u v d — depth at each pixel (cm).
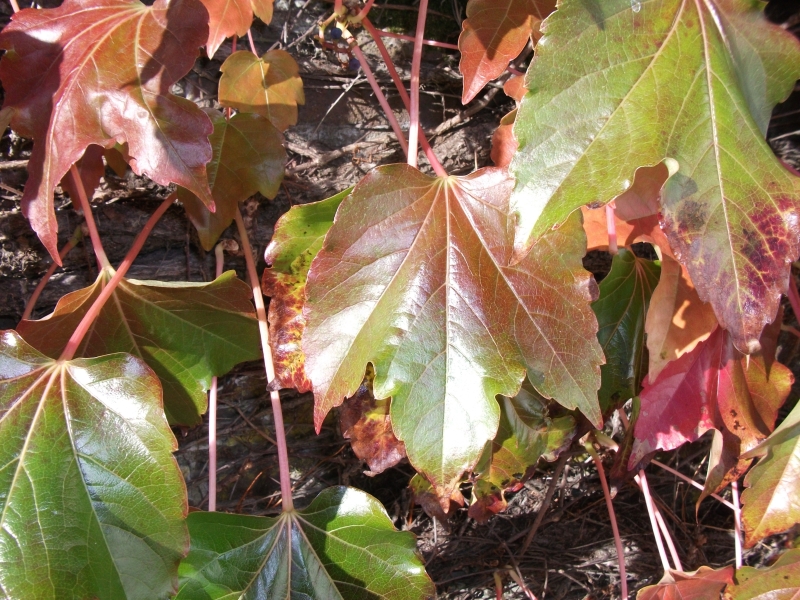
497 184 28
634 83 24
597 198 23
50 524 24
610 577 52
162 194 38
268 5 34
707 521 54
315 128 41
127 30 27
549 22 23
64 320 31
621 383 36
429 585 31
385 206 27
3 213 35
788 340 51
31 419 25
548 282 27
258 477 44
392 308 27
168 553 25
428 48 42
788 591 34
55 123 26
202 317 33
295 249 30
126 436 26
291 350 31
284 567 31
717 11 25
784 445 32
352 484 46
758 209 24
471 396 27
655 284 35
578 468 50
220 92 34
